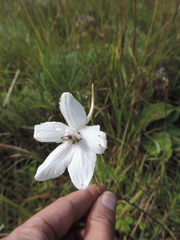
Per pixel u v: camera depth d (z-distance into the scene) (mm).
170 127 217
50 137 113
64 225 141
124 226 169
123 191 188
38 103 227
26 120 230
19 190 208
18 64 272
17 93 253
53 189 202
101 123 203
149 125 219
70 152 114
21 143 220
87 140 112
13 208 198
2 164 224
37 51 263
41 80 233
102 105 206
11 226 193
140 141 204
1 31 310
